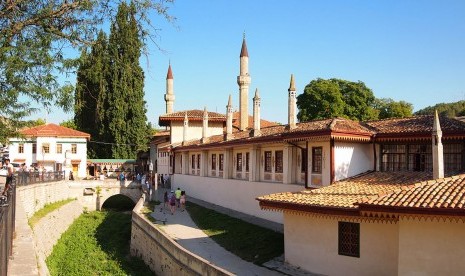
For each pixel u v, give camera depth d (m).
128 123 64.19
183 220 33.59
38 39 10.43
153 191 49.44
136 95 64.56
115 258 29.28
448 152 21.11
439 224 13.84
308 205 18.11
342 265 17.61
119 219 45.28
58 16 10.78
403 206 13.91
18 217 17.89
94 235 37.34
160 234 23.86
